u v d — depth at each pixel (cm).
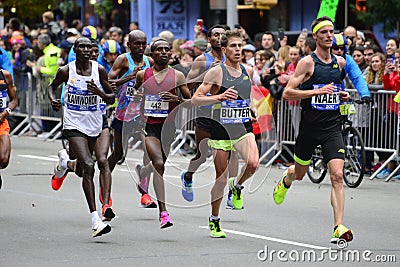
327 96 1900
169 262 1683
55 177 2314
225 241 1900
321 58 1919
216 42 2231
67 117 1991
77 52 1988
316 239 1931
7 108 2200
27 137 4316
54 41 4362
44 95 4222
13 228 2038
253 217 2211
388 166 3014
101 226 1866
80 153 1945
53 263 1670
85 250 1795
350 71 2319
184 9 5822
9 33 4684
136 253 1767
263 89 3234
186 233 1992
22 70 4328
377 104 2961
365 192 2683
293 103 3200
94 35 3117
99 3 5972
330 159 1883
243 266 1655
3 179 2870
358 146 2798
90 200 1897
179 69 2050
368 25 4722
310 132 1920
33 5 5212
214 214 1941
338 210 1847
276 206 2392
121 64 2320
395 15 4272
